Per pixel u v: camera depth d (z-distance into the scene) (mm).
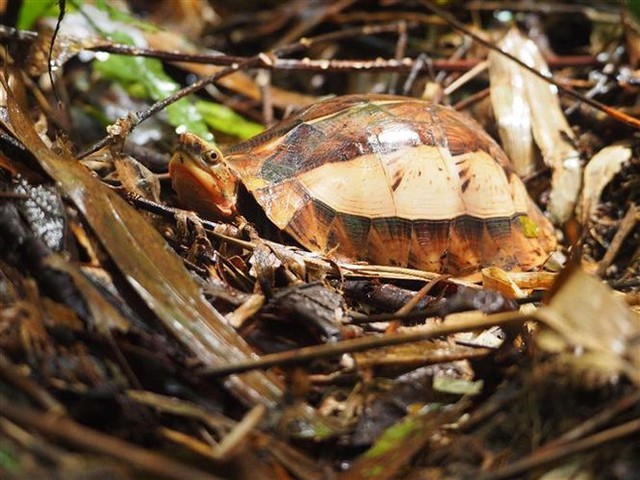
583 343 729
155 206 848
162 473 680
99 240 777
